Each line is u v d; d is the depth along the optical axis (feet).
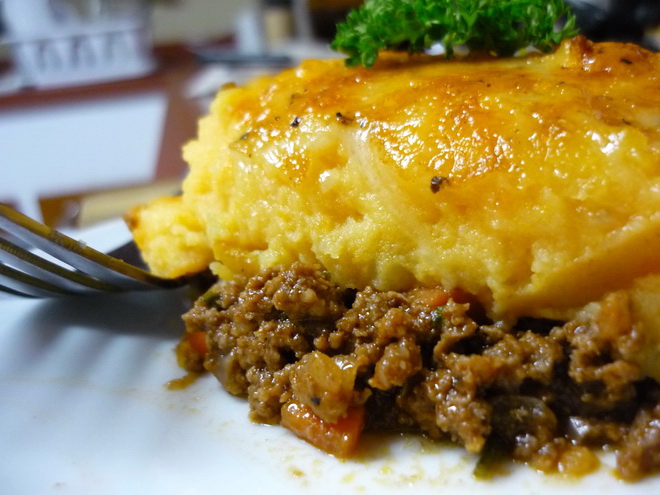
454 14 0.35
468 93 0.30
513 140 0.27
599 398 0.27
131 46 1.32
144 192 0.69
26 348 0.35
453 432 0.28
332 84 0.35
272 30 1.40
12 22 1.31
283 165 0.32
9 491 0.27
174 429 0.30
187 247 0.37
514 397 0.28
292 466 0.28
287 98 0.35
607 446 0.27
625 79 0.30
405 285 0.31
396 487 0.27
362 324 0.31
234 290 0.34
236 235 0.35
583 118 0.27
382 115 0.30
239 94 0.38
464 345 0.30
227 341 0.33
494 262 0.28
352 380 0.29
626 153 0.26
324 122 0.32
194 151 0.38
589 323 0.28
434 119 0.29
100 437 0.30
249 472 0.28
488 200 0.28
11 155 1.00
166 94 1.17
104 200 0.70
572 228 0.27
